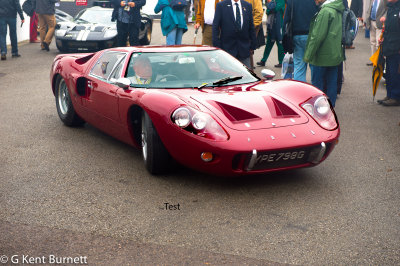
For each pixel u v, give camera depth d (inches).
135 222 133.0
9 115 271.6
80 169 179.3
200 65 191.5
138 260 112.1
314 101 166.6
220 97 162.7
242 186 160.2
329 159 190.4
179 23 398.3
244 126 149.3
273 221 133.3
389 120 256.7
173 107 154.2
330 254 114.5
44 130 238.5
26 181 165.9
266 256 113.9
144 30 589.3
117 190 157.6
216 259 112.5
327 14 248.8
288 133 150.1
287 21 286.0
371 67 440.1
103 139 222.4
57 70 243.1
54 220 134.1
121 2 436.8
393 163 185.0
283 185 161.0
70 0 1056.2
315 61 258.4
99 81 204.2
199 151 147.4
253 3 382.3
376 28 413.4
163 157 163.9
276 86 178.4
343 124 249.0
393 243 119.9
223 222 132.9
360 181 165.0
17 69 444.1
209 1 345.4
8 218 135.1
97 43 506.6
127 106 175.8
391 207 142.5
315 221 133.1
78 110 228.4
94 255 114.6
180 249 117.6
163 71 185.9
